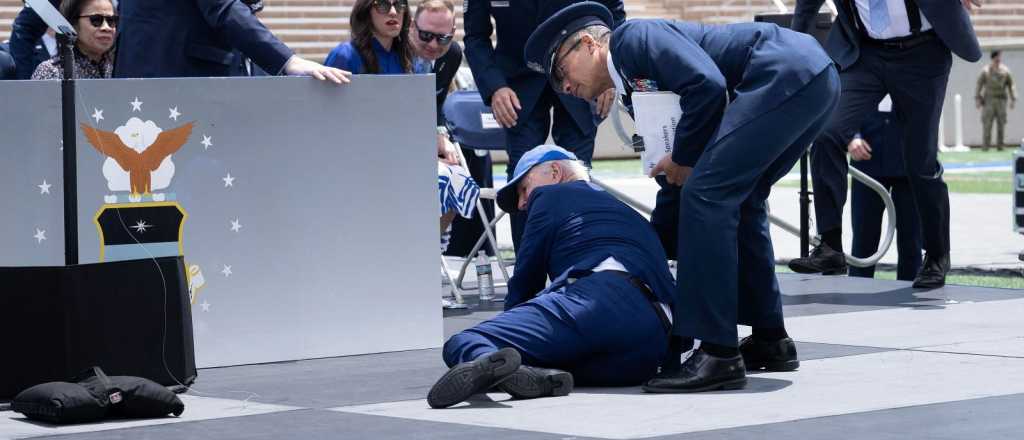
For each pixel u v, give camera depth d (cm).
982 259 1953
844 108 1438
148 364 906
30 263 965
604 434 734
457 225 1819
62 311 884
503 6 1324
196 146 1009
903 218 1623
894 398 834
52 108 960
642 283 905
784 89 866
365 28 1336
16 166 960
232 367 1025
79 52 1159
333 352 1061
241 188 1025
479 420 786
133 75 1067
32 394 812
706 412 798
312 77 1040
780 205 2942
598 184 1410
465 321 1291
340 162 1055
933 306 1313
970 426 740
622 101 932
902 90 1409
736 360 883
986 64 6384
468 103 1540
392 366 1012
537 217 941
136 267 905
